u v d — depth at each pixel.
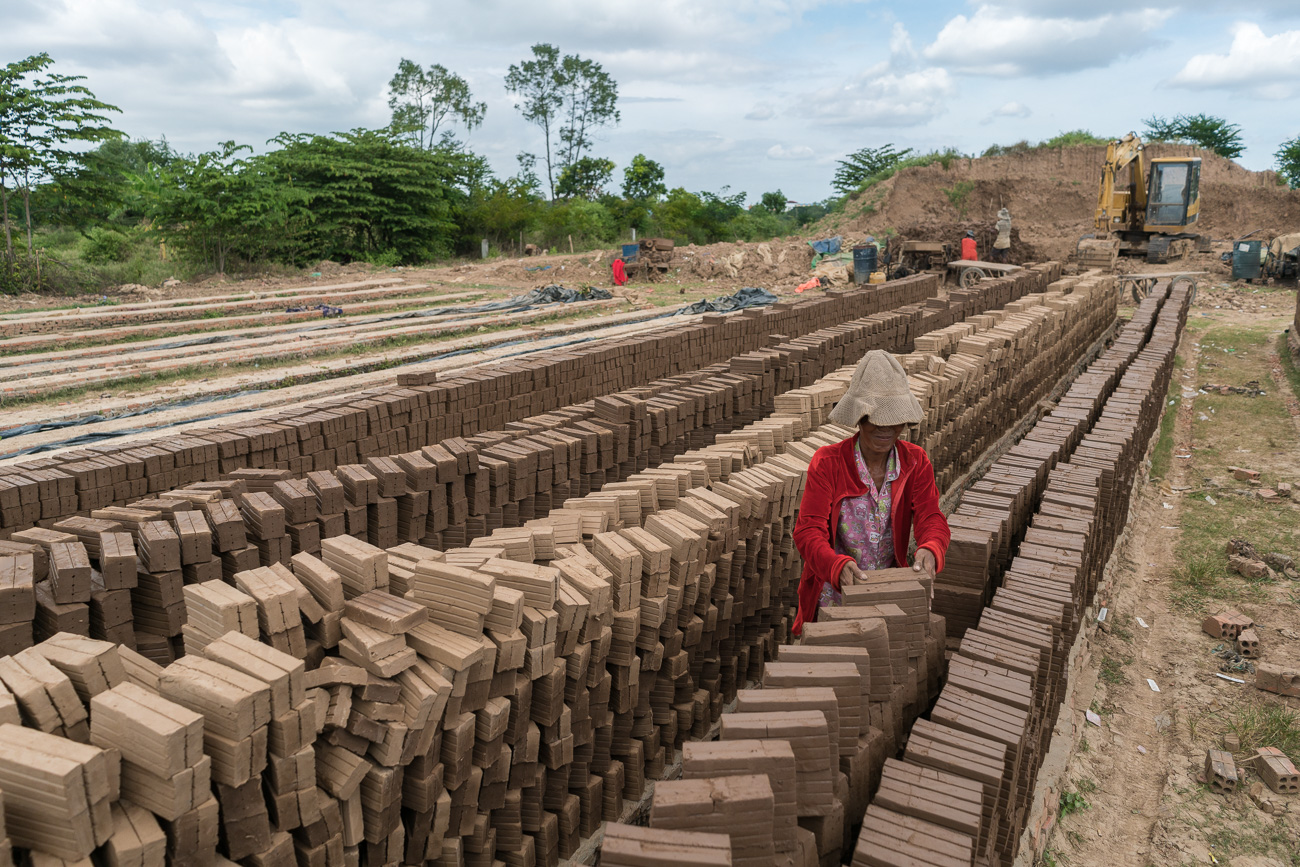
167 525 4.21
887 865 2.54
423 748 3.15
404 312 23.64
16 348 17.73
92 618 3.94
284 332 19.88
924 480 4.02
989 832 2.97
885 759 3.27
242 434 6.43
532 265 35.19
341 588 3.24
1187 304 20.05
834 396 7.73
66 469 5.43
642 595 4.33
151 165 32.28
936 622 4.05
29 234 26.52
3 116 25.09
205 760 2.44
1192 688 6.04
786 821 2.56
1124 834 4.66
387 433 7.48
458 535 5.88
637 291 29.52
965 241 28.05
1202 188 39.34
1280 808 4.79
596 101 70.31
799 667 3.01
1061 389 15.03
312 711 2.79
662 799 2.38
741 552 5.24
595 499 4.86
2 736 2.27
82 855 2.20
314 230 37.44
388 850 3.15
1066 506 6.00
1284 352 18.02
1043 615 4.38
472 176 49.12
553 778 3.97
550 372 9.38
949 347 10.66
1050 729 4.70
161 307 23.22
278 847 2.72
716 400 8.45
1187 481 10.64
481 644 3.27
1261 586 7.60
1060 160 43.19
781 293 29.44
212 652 2.76
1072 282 19.31
